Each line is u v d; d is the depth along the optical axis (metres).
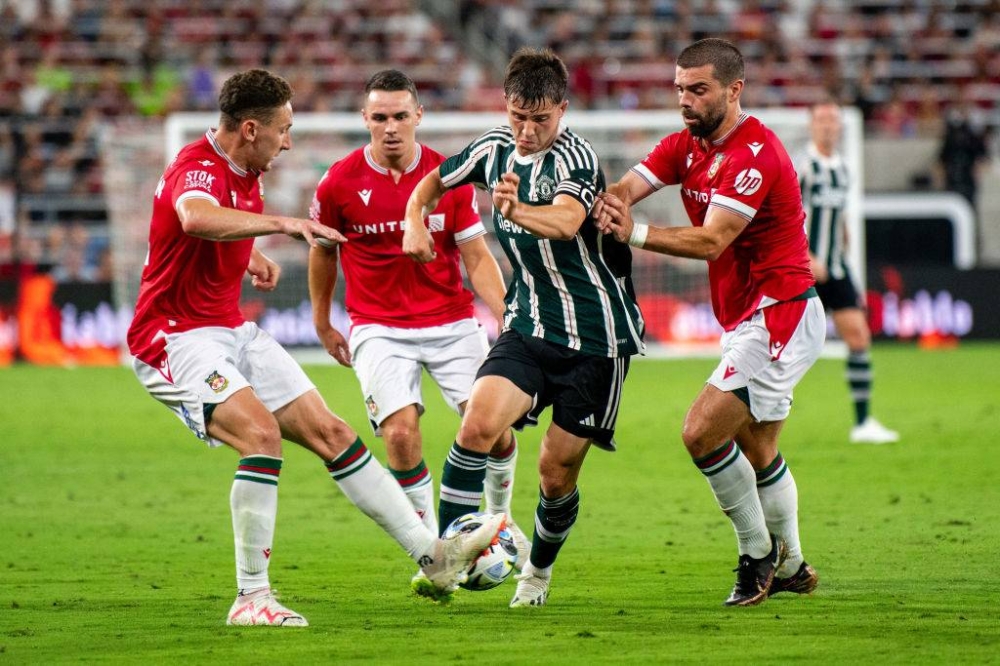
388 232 23.91
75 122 78.81
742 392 19.61
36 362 66.94
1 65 82.75
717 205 19.31
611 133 67.06
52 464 36.28
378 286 24.23
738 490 19.52
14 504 30.03
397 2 91.19
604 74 87.25
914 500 29.64
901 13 94.19
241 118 18.84
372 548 24.95
